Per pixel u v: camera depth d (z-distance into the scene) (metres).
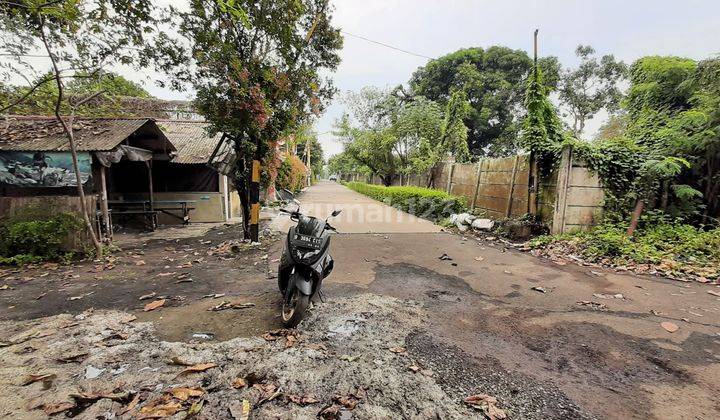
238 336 3.12
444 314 3.71
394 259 6.06
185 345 2.92
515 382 2.48
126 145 8.02
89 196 6.52
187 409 2.12
